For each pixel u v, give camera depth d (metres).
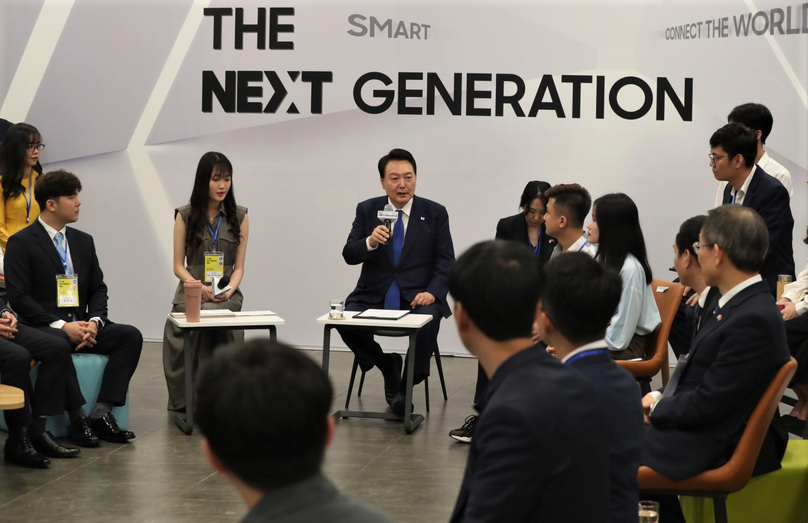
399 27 11.83
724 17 11.51
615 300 3.42
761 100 11.54
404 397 8.68
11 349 7.10
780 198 8.08
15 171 9.76
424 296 8.80
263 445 1.86
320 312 12.17
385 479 6.86
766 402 4.50
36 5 12.21
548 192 7.29
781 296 7.87
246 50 12.05
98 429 7.84
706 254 4.75
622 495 3.34
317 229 12.10
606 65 11.66
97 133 12.28
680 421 4.67
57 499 6.30
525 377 2.71
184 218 9.16
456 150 11.88
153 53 12.16
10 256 7.88
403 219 9.12
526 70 11.76
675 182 11.71
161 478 6.82
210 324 7.95
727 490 4.66
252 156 12.13
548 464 2.55
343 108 11.96
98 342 8.07
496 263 2.84
